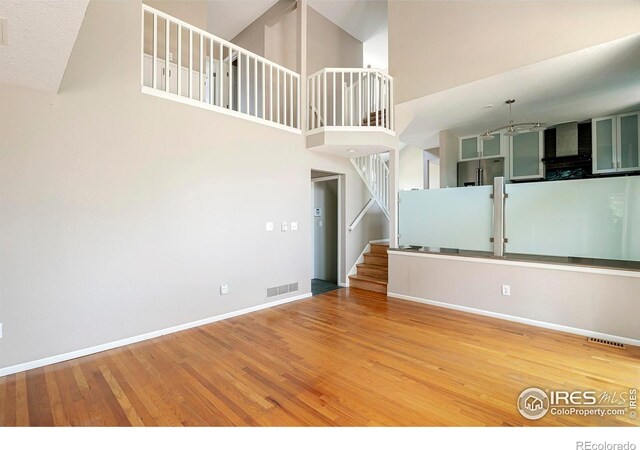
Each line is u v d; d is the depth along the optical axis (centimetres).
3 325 232
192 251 337
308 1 543
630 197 300
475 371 239
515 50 322
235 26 565
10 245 234
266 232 412
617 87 362
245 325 344
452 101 413
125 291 289
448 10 374
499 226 373
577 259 338
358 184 566
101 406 195
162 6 405
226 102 531
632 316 286
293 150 447
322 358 262
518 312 351
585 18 281
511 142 508
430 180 818
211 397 205
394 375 234
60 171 254
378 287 496
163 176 313
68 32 167
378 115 479
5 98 232
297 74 459
